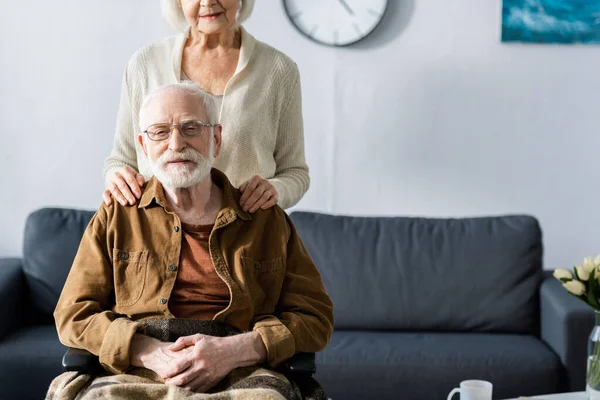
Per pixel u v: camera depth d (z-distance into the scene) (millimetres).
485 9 4473
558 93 4516
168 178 2320
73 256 4078
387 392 3639
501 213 4551
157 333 2283
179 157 2318
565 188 4551
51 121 4457
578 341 3646
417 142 4520
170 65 2783
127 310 2344
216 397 2111
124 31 4426
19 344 3668
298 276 2490
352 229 4184
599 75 4512
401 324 4047
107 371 2295
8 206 4488
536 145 4531
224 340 2254
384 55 4488
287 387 2217
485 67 4500
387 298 4047
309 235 4160
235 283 2367
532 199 4551
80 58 4438
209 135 2365
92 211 4234
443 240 4133
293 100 2928
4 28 4414
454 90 4500
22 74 4434
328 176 4539
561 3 4457
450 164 4531
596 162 4547
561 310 3693
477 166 4535
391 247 4121
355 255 4105
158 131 2326
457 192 4547
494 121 4516
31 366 3566
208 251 2395
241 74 2795
